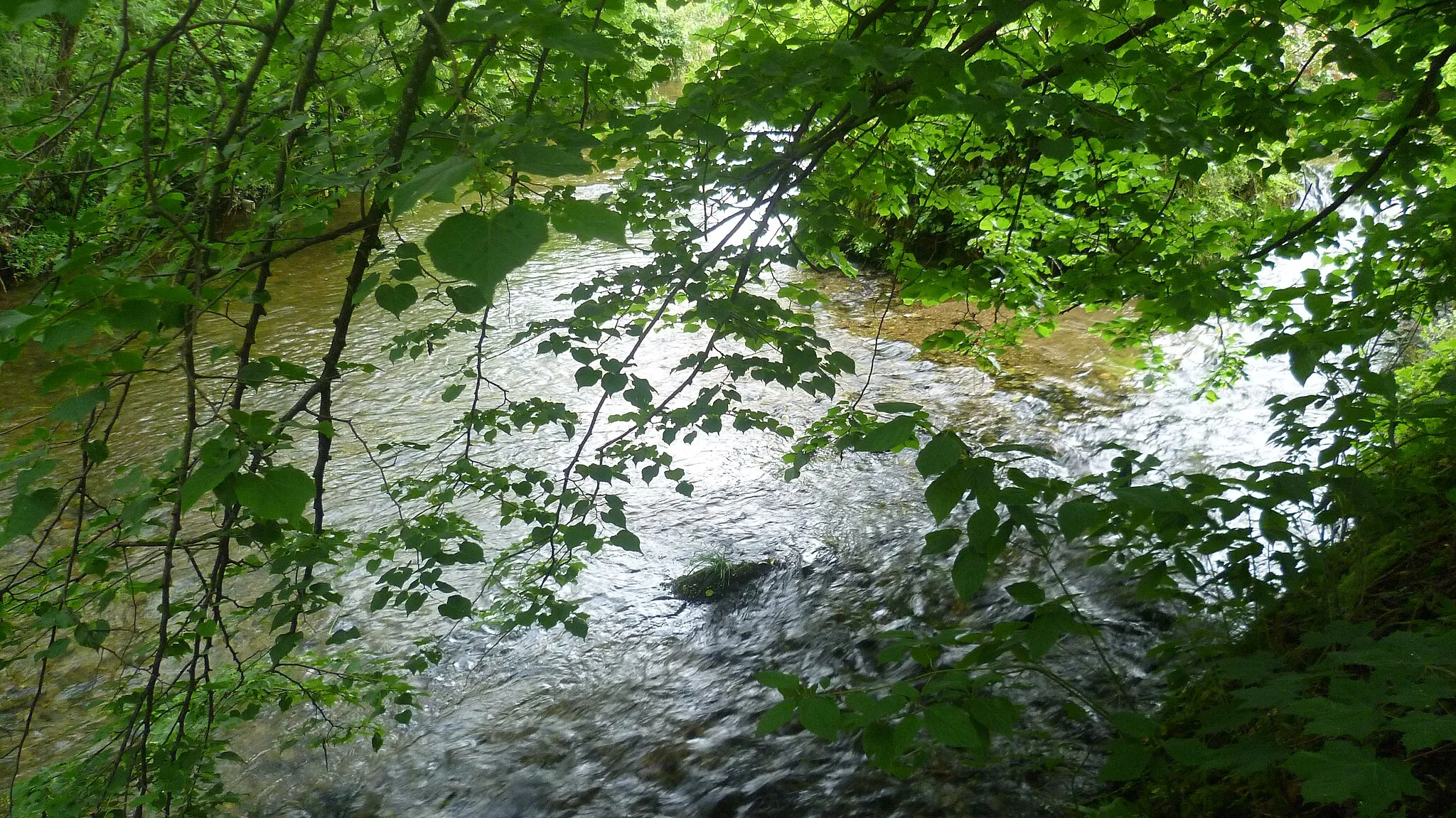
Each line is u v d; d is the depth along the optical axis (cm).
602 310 284
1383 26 294
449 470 303
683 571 537
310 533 247
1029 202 355
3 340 130
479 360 301
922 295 353
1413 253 300
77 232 203
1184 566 224
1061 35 257
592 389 796
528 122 181
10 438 680
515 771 396
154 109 213
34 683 443
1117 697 368
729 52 259
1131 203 335
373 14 177
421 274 195
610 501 286
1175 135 239
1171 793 260
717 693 434
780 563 540
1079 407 711
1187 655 368
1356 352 290
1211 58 288
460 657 470
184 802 253
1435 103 289
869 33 246
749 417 304
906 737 143
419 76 185
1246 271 336
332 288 1079
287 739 415
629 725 418
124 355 152
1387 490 255
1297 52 539
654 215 304
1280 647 268
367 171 198
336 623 492
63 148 231
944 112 220
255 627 485
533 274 1117
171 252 217
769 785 369
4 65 630
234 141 219
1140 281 318
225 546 218
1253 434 628
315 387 229
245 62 263
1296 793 229
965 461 157
